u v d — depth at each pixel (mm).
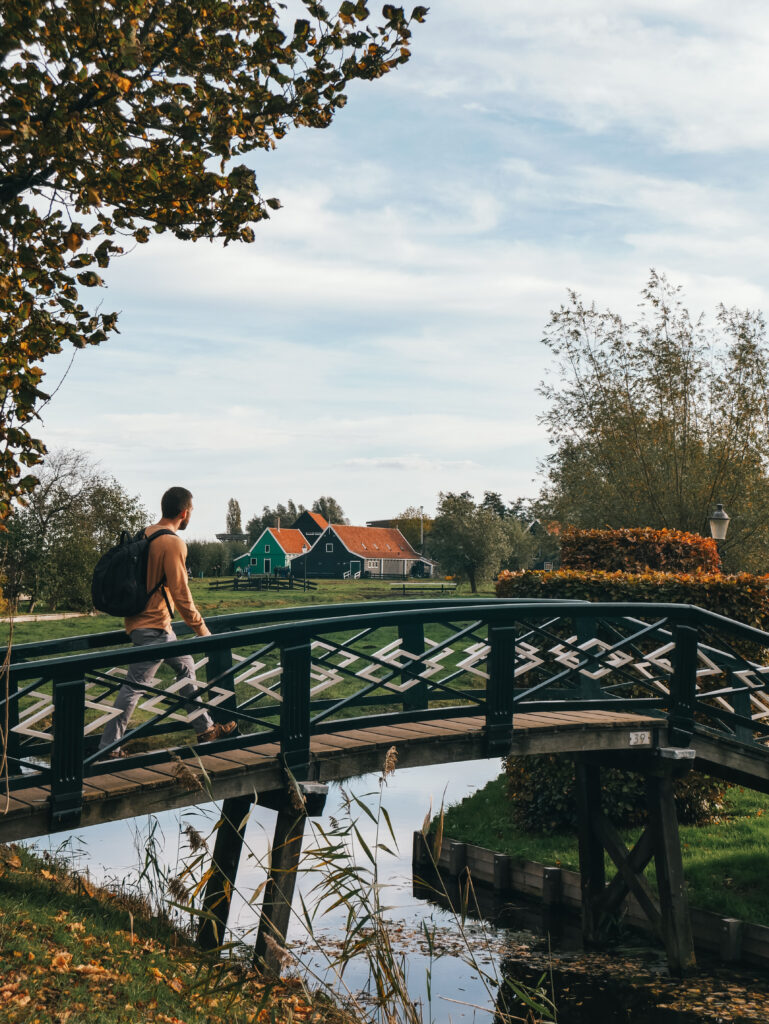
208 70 6980
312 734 7176
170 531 6504
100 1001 4547
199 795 6309
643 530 15188
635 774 11188
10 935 4977
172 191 7016
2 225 6488
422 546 101000
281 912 6379
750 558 27047
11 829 5578
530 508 30500
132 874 8891
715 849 10320
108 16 6094
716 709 8867
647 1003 7750
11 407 6980
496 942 9359
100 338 7180
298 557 97438
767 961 8477
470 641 28219
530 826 11898
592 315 28516
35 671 5598
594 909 9445
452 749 7547
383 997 4543
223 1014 4949
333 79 7199
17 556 38156
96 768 6012
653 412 28047
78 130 6387
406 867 11664
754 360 26922
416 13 7012
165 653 6090
